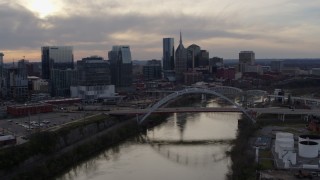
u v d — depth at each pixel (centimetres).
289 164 16375
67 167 19238
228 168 18588
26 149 18675
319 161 16675
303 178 14888
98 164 19675
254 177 15250
